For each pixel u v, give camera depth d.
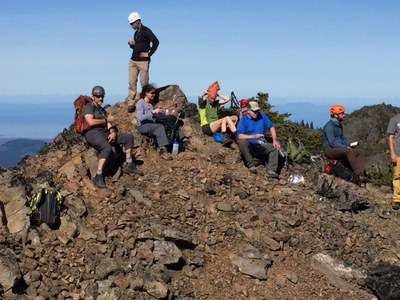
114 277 8.42
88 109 11.19
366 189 13.50
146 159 12.70
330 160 13.93
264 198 11.67
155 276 8.66
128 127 14.17
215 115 14.86
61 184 10.66
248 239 10.22
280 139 15.30
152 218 10.12
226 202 11.22
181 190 11.32
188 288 8.80
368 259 10.42
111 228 9.54
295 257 10.00
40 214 9.09
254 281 9.27
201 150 13.77
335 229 11.10
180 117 15.37
